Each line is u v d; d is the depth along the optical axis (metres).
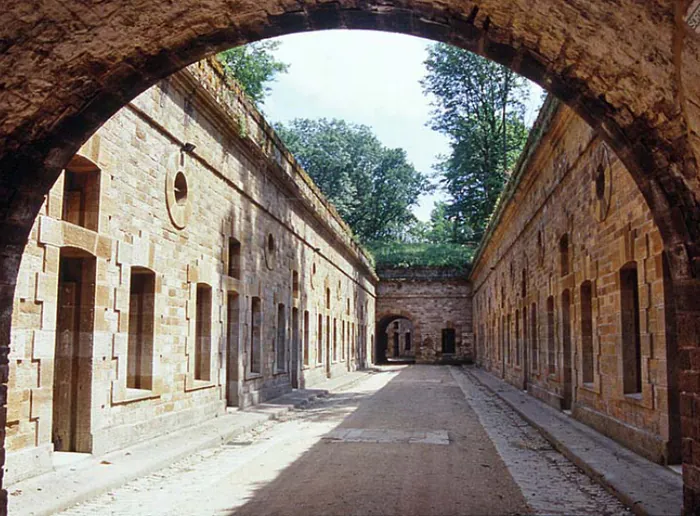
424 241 64.56
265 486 8.52
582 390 13.91
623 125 6.17
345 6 6.04
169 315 12.21
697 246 6.08
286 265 21.80
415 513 7.22
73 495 7.35
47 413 8.35
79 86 6.19
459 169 49.91
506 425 14.66
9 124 6.11
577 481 8.80
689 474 6.14
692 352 6.12
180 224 12.63
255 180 17.78
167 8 5.95
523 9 5.78
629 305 10.95
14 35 5.79
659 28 5.40
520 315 23.42
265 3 6.01
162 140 11.88
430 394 23.03
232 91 15.00
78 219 9.71
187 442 11.14
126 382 11.14
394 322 61.88
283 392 21.19
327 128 58.62
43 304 8.32
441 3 5.93
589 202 13.02
